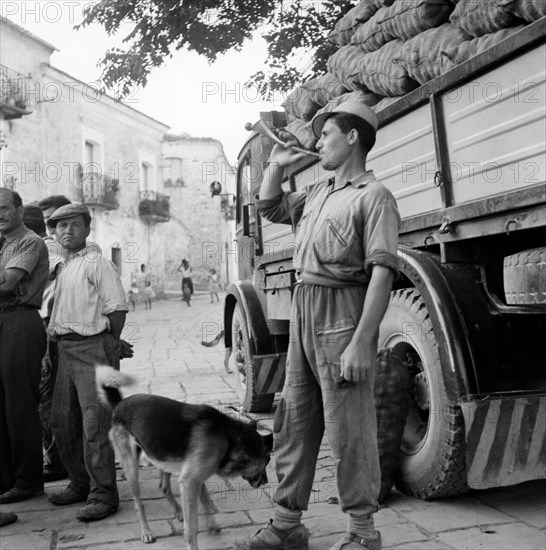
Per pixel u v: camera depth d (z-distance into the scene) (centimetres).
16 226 382
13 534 329
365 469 268
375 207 263
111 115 3073
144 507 350
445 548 291
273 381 593
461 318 321
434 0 342
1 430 379
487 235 301
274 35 888
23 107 2319
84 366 358
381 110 369
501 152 286
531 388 321
